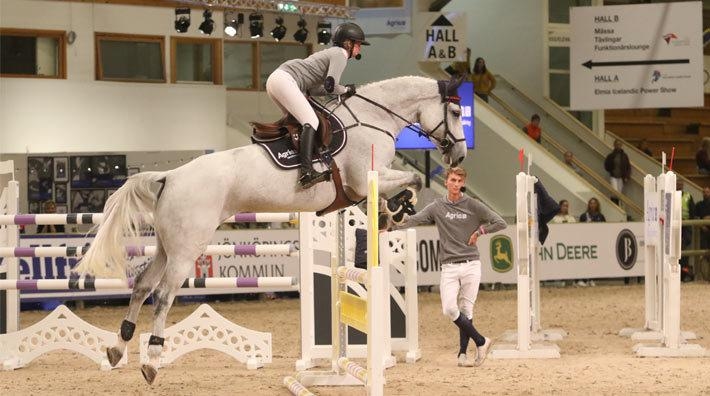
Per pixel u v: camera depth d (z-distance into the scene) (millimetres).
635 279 20484
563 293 18578
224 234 17125
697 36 21312
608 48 21562
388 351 10250
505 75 26828
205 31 19188
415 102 8609
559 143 25594
